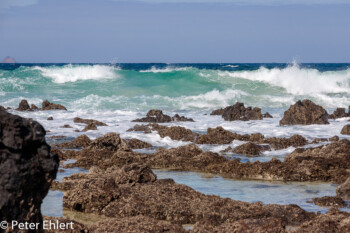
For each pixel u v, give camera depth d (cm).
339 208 1071
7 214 505
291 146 1991
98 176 1209
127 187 1092
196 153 1700
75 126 2550
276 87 4672
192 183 1350
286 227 927
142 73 4894
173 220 967
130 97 4038
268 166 1459
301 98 4256
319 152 1628
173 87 4569
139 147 1980
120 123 2731
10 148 504
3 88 4216
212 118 3084
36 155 531
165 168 1602
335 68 7881
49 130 2381
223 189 1275
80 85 4484
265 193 1229
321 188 1298
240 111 3006
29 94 4056
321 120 2727
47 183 542
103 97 3978
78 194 1040
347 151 1598
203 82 4738
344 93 4541
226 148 1955
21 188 513
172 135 2200
